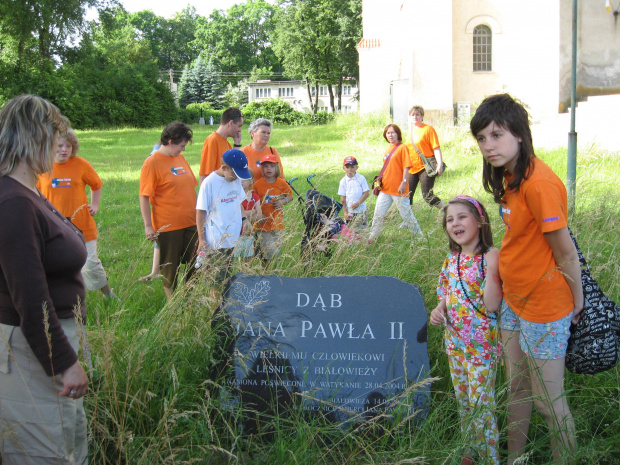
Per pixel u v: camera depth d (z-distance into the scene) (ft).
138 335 13.01
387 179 26.40
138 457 10.55
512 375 10.80
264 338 12.53
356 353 12.39
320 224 19.95
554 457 10.39
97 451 10.43
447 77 69.26
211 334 13.00
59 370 8.48
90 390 11.28
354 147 68.08
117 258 24.77
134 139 109.81
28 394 8.67
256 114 215.10
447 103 69.67
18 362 8.59
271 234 20.20
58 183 18.61
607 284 15.39
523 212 10.01
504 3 74.43
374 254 17.76
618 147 44.42
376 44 104.01
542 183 9.71
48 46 167.94
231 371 12.39
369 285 12.63
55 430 8.82
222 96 265.34
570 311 10.16
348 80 213.66
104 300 18.47
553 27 61.98
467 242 10.94
